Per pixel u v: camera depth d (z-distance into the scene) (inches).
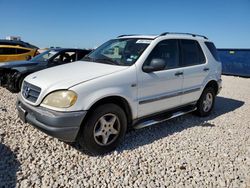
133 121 165.8
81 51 347.3
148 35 192.4
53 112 133.0
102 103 146.5
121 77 152.6
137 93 161.9
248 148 170.4
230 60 700.7
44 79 148.5
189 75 202.7
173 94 190.1
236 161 150.6
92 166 135.3
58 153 146.5
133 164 139.3
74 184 118.2
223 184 125.6
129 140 171.9
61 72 157.6
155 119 181.5
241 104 313.0
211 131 199.3
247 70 664.4
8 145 149.6
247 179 131.6
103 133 147.6
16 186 113.2
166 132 191.6
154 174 131.2
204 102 232.1
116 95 148.6
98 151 146.7
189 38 213.2
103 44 212.4
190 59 209.2
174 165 141.3
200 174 134.0
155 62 163.8
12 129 173.3
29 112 145.9
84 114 135.6
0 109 216.7
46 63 316.2
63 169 130.0
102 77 146.0
